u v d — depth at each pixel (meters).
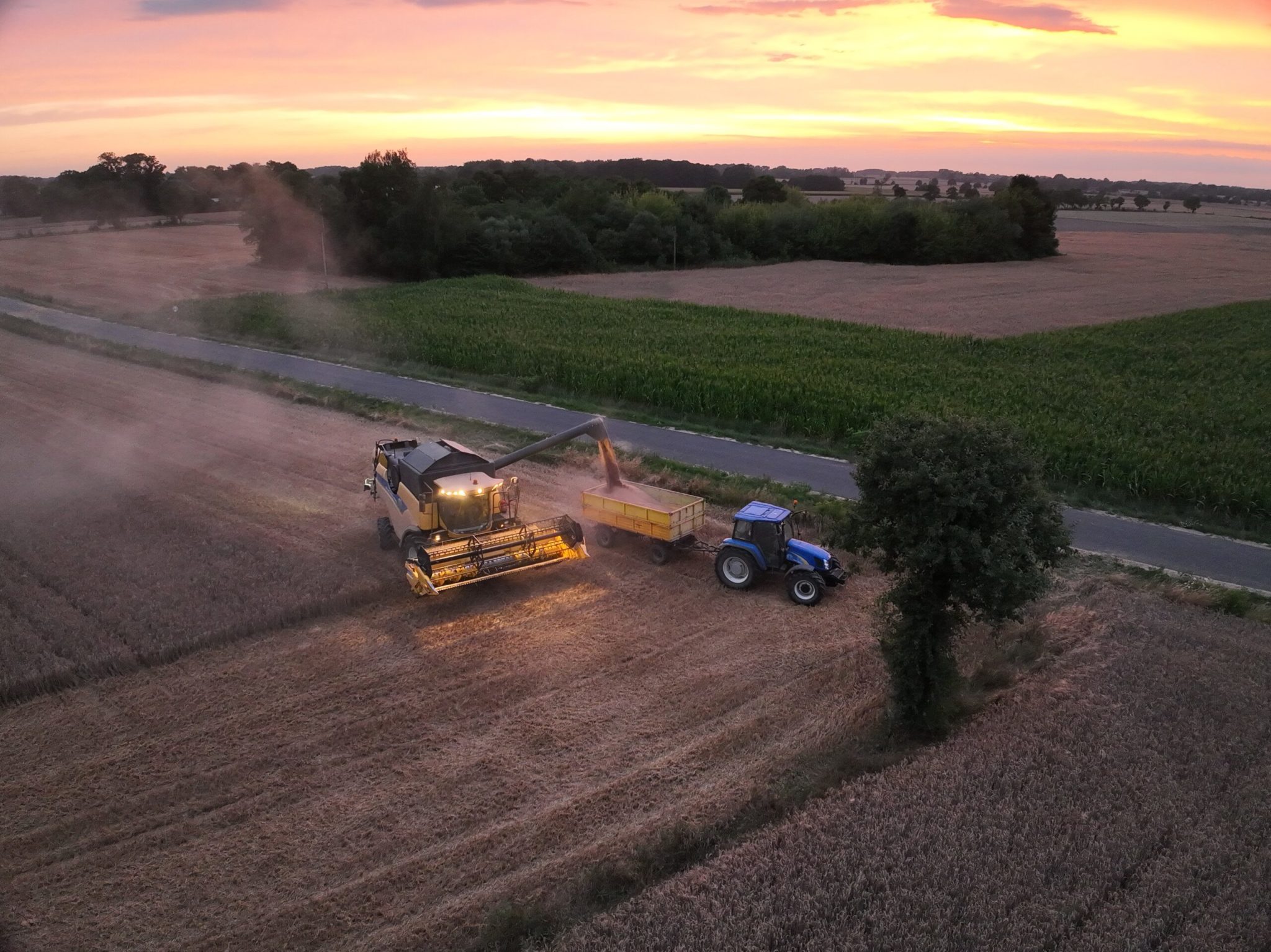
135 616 19.25
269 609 19.47
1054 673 16.98
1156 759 13.99
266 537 23.97
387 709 16.19
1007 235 120.69
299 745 15.10
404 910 11.66
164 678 17.20
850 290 90.44
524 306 71.25
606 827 13.10
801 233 123.81
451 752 14.94
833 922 10.91
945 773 13.71
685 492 28.05
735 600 20.69
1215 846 11.99
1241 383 44.75
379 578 21.33
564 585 21.50
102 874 12.34
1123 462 29.33
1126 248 138.50
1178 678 16.69
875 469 14.82
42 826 13.23
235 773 14.40
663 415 39.03
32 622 19.06
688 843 12.48
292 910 11.70
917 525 14.32
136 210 148.75
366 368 48.41
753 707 16.23
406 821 13.31
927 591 14.77
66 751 14.98
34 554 22.62
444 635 18.92
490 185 129.88
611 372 42.84
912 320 71.69
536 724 15.71
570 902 11.58
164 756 14.83
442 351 49.72
